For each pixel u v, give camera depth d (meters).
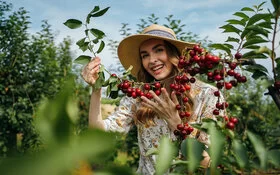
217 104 1.52
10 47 7.55
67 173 0.16
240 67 1.40
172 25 6.49
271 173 0.75
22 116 6.65
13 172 0.14
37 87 7.40
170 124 1.95
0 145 6.43
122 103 2.58
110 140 0.17
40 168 0.15
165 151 0.61
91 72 2.10
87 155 0.17
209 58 1.55
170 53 2.49
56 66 7.68
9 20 7.58
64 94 0.18
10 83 7.32
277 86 1.18
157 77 2.48
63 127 0.17
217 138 0.60
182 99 2.00
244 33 1.35
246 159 0.72
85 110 7.72
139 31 6.66
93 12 1.97
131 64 2.80
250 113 5.69
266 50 1.18
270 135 1.04
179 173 0.87
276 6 1.15
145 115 2.37
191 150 0.66
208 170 0.84
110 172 0.20
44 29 8.39
